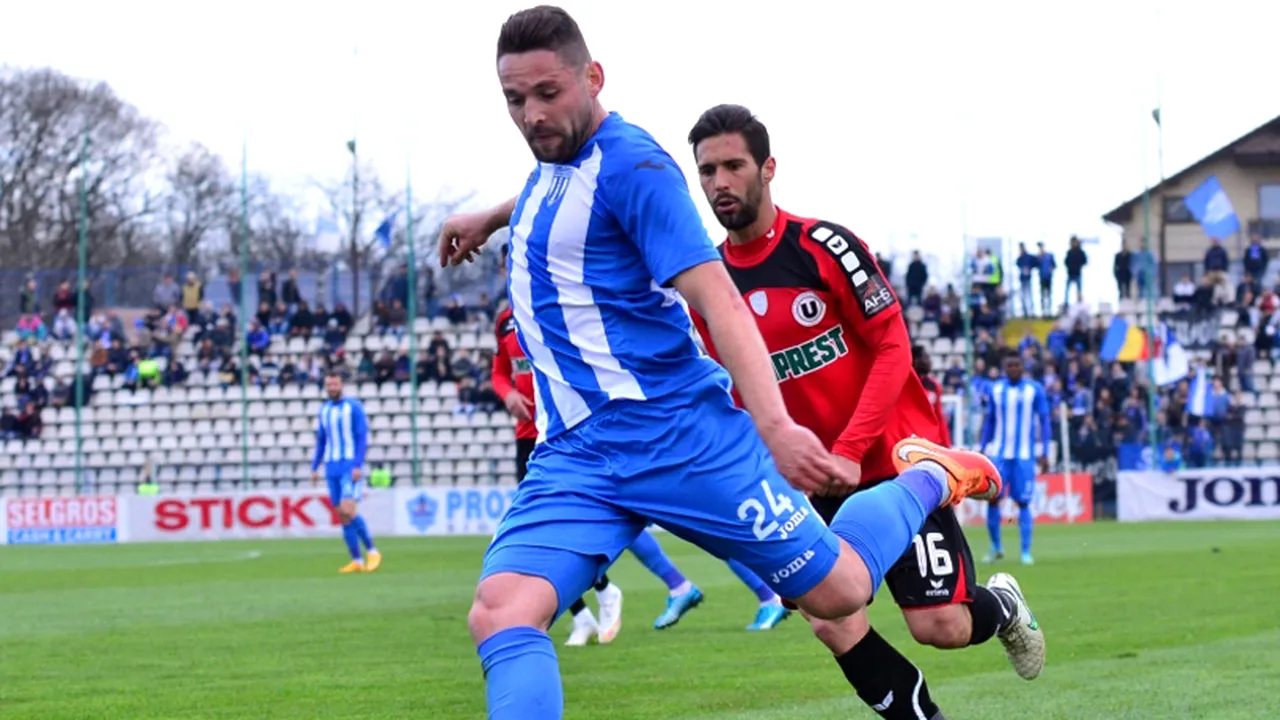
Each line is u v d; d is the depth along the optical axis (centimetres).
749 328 802
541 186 867
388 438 6700
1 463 6919
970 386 5734
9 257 9525
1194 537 4484
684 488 858
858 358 1184
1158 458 5856
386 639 2209
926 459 1055
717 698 1536
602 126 852
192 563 4462
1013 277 6512
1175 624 2131
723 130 1151
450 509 6069
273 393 6806
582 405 870
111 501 6216
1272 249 6366
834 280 1159
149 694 1656
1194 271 6419
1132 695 1469
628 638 2128
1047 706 1409
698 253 809
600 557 862
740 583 3225
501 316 2247
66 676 1828
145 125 9669
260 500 6172
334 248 7000
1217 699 1434
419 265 6850
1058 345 6178
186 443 6831
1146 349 5956
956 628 1162
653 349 857
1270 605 2381
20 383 6981
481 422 6638
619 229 846
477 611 836
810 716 1403
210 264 7094
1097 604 2450
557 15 836
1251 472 5688
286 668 1877
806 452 777
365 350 6769
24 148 9562
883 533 962
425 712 1501
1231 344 6103
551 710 802
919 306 6675
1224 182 6425
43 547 5697
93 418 6900
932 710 1109
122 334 7044
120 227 9512
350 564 3959
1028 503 3628
